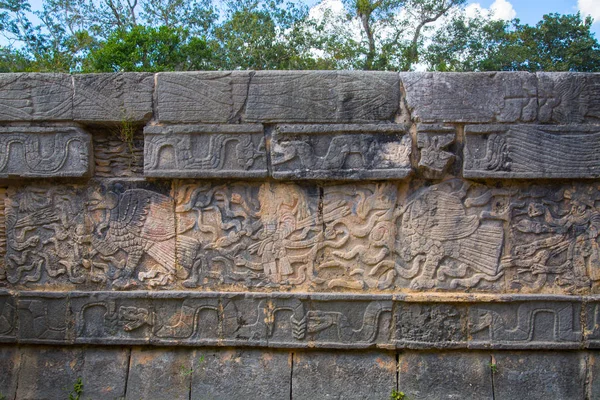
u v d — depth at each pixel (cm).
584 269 386
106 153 407
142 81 386
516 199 388
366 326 386
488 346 382
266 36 1412
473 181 388
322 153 383
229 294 390
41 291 399
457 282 386
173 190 399
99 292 395
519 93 375
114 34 1159
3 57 1463
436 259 387
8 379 398
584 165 375
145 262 400
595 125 374
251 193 396
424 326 385
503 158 376
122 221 400
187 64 1147
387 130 377
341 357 391
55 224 404
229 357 394
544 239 387
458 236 388
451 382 383
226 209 396
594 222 385
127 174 406
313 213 392
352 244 392
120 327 395
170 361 395
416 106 377
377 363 388
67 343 396
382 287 389
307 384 387
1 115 389
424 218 388
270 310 390
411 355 389
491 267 387
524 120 376
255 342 389
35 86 388
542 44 1752
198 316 393
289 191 394
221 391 389
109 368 396
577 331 381
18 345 402
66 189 403
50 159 390
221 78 383
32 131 390
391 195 389
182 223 398
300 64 1411
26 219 404
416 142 380
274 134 384
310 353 393
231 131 383
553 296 380
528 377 383
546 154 375
